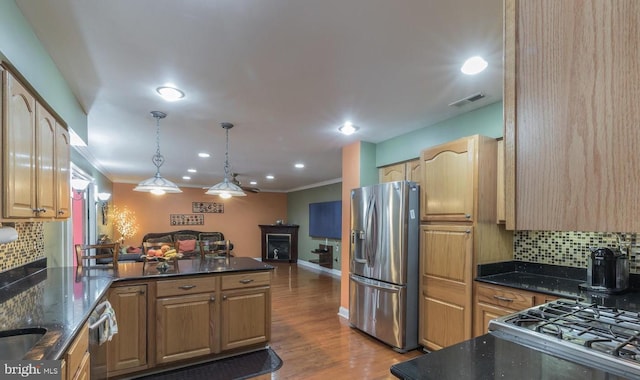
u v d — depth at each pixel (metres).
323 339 3.41
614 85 0.52
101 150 4.50
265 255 9.91
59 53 1.85
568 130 0.57
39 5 1.43
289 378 2.59
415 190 3.15
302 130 3.49
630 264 2.21
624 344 1.04
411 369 0.97
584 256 2.46
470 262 2.59
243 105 2.73
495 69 2.08
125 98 2.55
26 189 1.60
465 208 2.66
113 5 1.43
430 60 1.97
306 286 6.12
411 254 3.10
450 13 1.52
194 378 2.58
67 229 3.55
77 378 1.39
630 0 0.51
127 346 2.52
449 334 2.73
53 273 2.66
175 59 1.94
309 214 9.14
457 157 2.74
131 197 8.31
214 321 2.86
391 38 1.73
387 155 3.90
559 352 1.07
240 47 1.81
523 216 0.62
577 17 0.57
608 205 0.52
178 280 2.73
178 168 6.18
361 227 3.58
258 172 6.77
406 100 2.62
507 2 0.67
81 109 2.71
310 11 1.49
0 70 1.35
